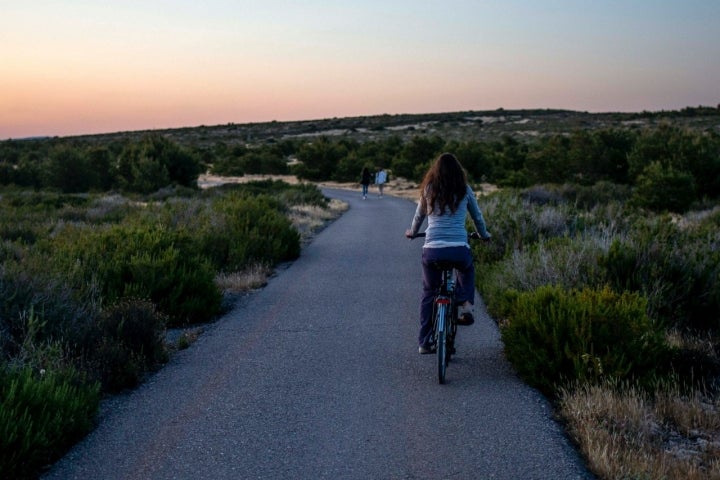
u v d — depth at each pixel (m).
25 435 4.20
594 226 13.18
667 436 4.73
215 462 4.34
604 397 5.04
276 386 5.85
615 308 6.09
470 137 127.25
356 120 196.38
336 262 13.55
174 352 7.11
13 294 6.54
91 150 46.88
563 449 4.43
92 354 6.14
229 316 8.81
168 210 18.12
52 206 26.62
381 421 4.98
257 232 13.74
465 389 5.69
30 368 5.06
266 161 76.75
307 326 8.10
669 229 9.16
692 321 7.70
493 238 12.55
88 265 9.36
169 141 48.53
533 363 5.67
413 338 7.46
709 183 30.41
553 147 40.88
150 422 5.07
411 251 15.09
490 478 4.03
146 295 8.50
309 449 4.50
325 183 64.88
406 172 62.84
